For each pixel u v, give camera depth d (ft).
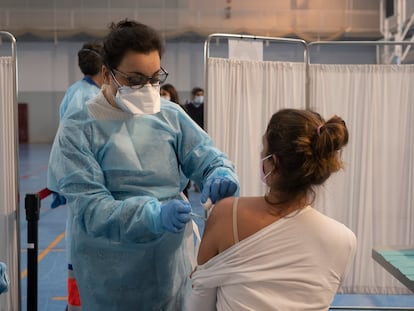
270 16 37.70
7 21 37.52
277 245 3.94
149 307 5.43
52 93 44.50
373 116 10.34
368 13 37.24
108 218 4.72
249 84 9.82
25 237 17.17
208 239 4.15
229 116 9.74
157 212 4.60
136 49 4.77
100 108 5.15
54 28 37.70
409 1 30.63
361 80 10.27
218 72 9.55
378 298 11.84
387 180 10.52
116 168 5.10
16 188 8.58
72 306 8.77
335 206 10.49
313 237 3.98
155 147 5.26
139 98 4.92
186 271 5.64
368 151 10.43
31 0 37.52
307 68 10.08
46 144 46.44
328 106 10.25
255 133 9.96
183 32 37.91
